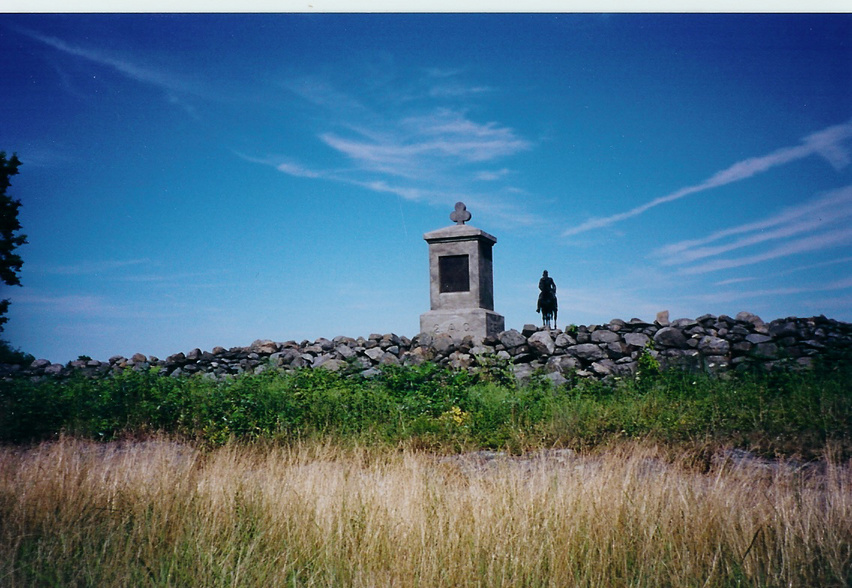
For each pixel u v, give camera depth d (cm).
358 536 472
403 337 1376
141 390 1098
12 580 426
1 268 1103
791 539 439
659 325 1280
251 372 1366
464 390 1073
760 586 407
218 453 736
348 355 1362
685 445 759
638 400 996
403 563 435
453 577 419
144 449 812
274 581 424
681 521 475
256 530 484
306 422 948
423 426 907
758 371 1103
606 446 776
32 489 555
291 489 547
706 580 414
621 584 425
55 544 471
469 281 1469
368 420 953
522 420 927
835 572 420
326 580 432
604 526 468
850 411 829
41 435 958
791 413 848
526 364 1257
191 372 1442
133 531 482
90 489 557
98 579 434
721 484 516
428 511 495
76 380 1292
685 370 1157
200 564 438
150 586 424
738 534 459
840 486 539
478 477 582
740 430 812
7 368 1471
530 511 482
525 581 421
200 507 521
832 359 1122
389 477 581
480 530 461
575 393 1062
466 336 1373
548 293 1698
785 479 570
